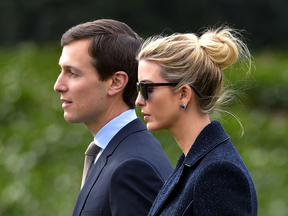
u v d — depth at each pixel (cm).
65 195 2323
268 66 3662
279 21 7681
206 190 575
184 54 648
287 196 2198
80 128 2742
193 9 7462
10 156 2705
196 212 579
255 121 2823
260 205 2186
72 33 873
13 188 2441
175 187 632
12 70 3444
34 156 2645
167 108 653
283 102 3422
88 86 859
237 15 7669
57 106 3006
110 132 875
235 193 571
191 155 629
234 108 3020
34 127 2891
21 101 3155
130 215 754
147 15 7406
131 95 891
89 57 858
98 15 7294
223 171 579
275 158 2470
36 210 2294
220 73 665
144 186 774
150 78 656
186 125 655
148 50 665
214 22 7512
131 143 835
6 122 3111
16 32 7825
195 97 652
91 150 906
